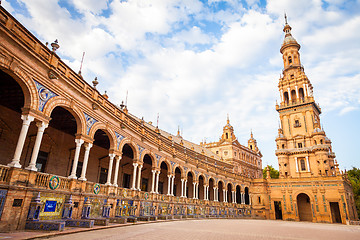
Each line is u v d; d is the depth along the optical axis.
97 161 25.77
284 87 63.19
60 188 14.10
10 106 16.77
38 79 12.56
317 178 48.19
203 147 67.69
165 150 30.66
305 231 22.11
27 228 11.20
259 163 78.88
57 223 11.19
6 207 10.41
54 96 13.79
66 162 21.88
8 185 10.50
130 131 23.16
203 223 25.39
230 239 13.12
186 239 12.09
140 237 11.80
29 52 11.82
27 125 11.82
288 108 60.38
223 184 47.19
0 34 10.45
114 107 20.70
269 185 53.75
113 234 12.24
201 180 50.34
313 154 53.94
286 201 50.66
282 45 68.75
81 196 15.56
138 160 24.47
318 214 46.25
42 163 19.62
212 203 41.16
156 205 26.83
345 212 43.59
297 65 64.31
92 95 17.69
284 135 59.56
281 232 19.62
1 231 10.10
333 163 57.62
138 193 23.73
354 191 60.28
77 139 15.97
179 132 67.00
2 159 16.36
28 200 11.47
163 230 15.70
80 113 16.09
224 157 66.06
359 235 20.25
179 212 31.69
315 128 55.03
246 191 57.59
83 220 13.44
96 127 17.86
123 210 20.88
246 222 32.56
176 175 42.75
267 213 52.03
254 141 79.62
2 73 12.48
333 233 21.28
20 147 11.41
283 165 56.12
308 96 58.22
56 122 19.58
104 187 18.83
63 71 14.57
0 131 16.34
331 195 45.97
